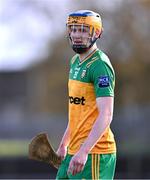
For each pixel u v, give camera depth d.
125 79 99.12
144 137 72.50
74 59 17.59
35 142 17.86
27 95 187.88
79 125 17.16
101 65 16.88
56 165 18.11
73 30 17.03
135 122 73.62
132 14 94.62
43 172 68.94
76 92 17.19
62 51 110.38
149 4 93.94
